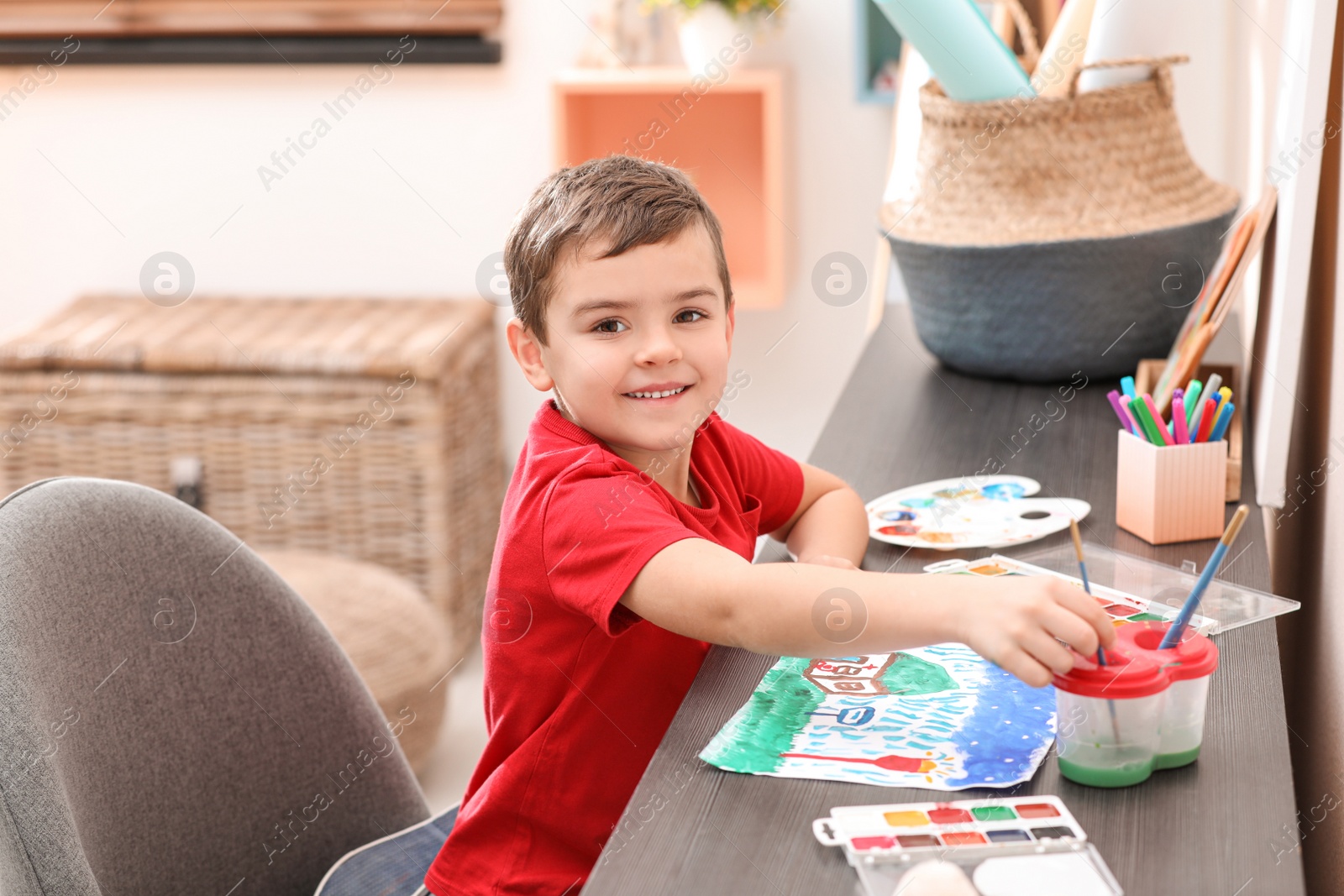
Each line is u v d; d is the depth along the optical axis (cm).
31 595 78
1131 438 94
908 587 68
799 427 246
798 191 234
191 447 221
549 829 86
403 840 98
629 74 217
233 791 92
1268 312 109
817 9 225
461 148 241
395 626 194
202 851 90
